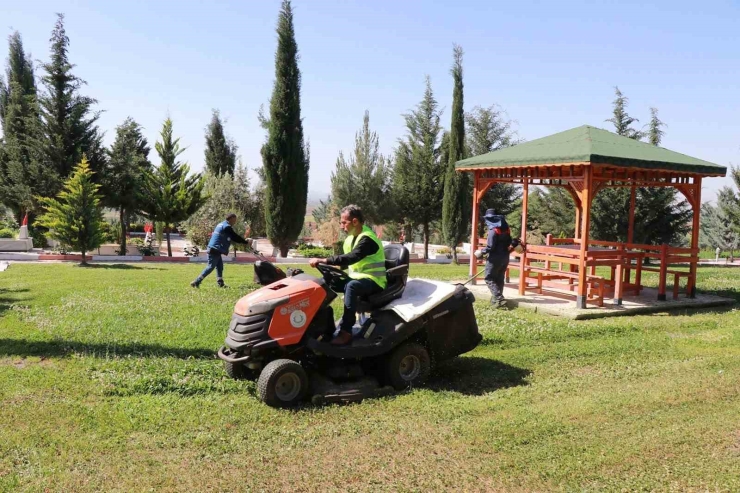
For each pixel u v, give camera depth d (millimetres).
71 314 9680
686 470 4336
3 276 15234
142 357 7137
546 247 12320
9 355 7320
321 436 4984
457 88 23812
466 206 24516
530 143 13391
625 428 5172
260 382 5609
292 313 5801
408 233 30578
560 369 7340
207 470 4301
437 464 4457
